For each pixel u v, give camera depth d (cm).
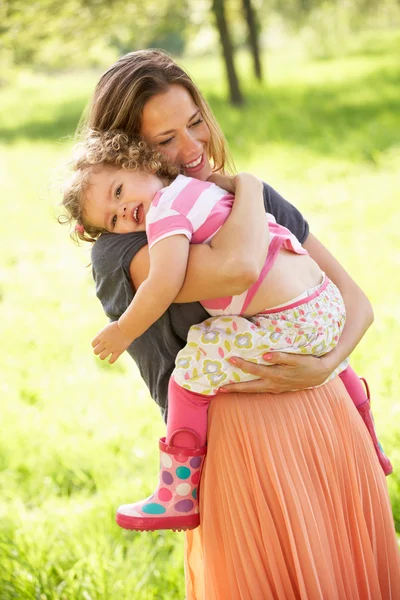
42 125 2184
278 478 244
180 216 236
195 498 255
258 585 248
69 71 4103
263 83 2422
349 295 277
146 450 497
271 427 246
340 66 2745
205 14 2288
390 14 3384
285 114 1816
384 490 268
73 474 492
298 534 243
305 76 2566
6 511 434
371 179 1181
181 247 232
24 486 482
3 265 1020
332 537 249
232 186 259
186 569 284
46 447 518
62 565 381
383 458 282
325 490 250
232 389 246
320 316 247
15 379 642
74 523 416
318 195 1135
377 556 263
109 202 246
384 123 1537
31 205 1320
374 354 575
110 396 590
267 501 246
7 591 356
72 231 273
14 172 1583
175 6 2250
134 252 246
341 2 3212
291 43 4094
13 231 1177
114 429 532
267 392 249
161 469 255
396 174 1187
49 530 411
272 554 246
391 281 746
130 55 257
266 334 241
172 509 254
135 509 257
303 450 248
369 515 260
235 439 247
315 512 246
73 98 2708
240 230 234
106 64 3012
